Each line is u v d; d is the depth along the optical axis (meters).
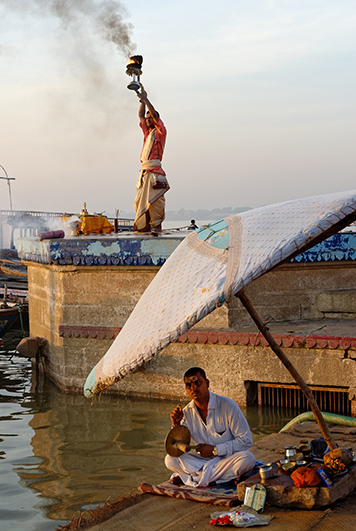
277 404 8.67
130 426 7.88
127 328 3.96
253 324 9.37
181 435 4.57
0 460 6.72
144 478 6.09
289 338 8.27
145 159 11.73
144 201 11.88
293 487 4.07
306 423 6.57
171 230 13.94
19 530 4.98
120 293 9.71
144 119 11.87
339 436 5.98
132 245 9.40
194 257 3.95
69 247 9.87
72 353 9.99
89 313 9.96
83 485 5.95
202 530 3.87
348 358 7.90
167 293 3.82
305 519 3.91
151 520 4.08
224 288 3.45
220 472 4.54
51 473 6.31
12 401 9.41
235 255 3.67
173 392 9.16
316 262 9.72
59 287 10.23
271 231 3.72
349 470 4.29
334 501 4.04
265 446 5.76
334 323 9.23
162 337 3.49
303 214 3.77
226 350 8.76
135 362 3.56
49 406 9.05
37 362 11.09
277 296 9.60
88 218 15.38
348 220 4.12
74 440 7.38
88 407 8.91
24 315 17.22
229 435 4.70
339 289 10.08
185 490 4.48
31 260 11.39
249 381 8.71
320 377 8.10
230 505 4.21
